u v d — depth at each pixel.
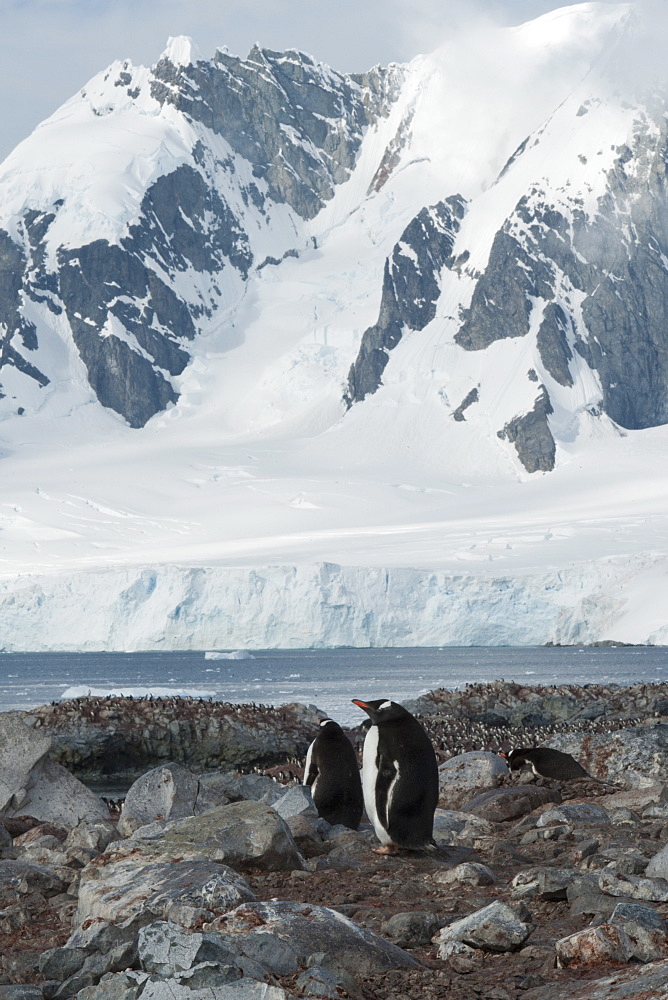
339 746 17.45
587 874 11.33
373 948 9.20
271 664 191.25
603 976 8.23
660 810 17.27
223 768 43.28
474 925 9.64
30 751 19.80
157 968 7.88
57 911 11.92
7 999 8.43
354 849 14.75
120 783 42.12
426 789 14.05
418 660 192.62
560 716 55.25
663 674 136.62
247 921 9.34
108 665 198.50
